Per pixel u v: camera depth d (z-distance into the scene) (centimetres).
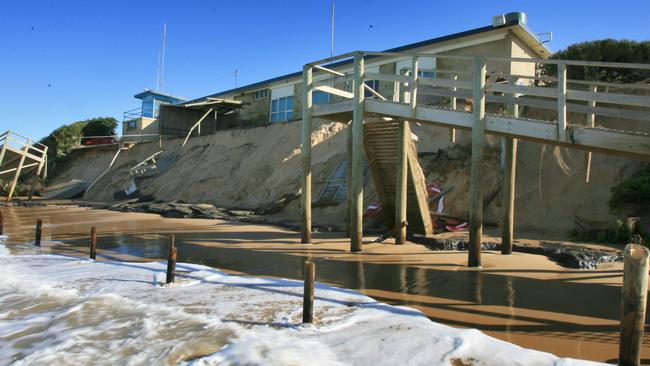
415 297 795
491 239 1386
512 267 1044
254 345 576
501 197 1698
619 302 755
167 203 2767
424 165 1953
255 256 1228
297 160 2591
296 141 2759
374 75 1309
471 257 1048
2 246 1470
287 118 3469
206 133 4203
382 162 1528
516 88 1081
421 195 1470
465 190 1748
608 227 1371
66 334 657
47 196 4166
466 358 518
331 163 2350
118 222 2155
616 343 577
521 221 1628
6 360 586
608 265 1054
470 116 1117
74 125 5606
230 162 3108
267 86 3656
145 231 1806
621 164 1576
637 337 473
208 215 2288
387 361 518
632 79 1845
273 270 1049
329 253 1262
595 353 545
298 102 3375
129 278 980
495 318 677
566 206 1580
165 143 4047
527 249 1234
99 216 2464
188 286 904
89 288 908
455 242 1324
